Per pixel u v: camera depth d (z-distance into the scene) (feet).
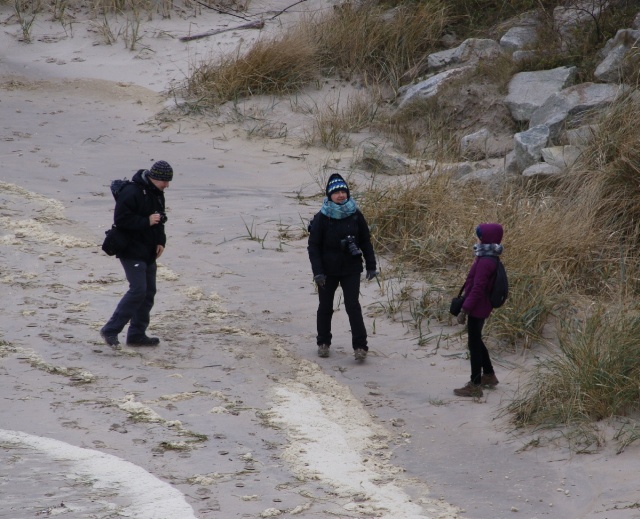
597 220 126.41
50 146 185.57
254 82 222.07
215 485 65.46
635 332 89.71
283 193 166.50
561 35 210.38
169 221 146.10
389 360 99.45
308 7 264.72
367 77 228.22
